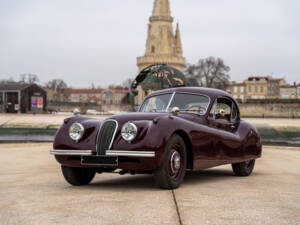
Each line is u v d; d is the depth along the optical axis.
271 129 32.22
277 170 7.46
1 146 14.59
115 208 3.34
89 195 4.00
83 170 4.94
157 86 12.39
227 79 77.06
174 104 5.52
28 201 3.74
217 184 4.97
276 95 114.50
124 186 4.78
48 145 15.71
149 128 4.27
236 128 6.11
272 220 3.01
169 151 4.32
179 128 4.46
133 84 13.23
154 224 2.85
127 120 4.45
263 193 4.25
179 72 12.31
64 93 152.62
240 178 5.89
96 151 4.43
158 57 60.78
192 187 4.62
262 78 117.69
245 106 63.94
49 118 42.22
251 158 6.31
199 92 5.64
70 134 4.61
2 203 3.67
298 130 31.47
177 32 66.06
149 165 4.19
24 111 71.12
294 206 3.57
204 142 4.90
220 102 5.81
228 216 3.10
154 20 61.72
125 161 4.26
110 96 145.38
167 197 3.86
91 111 80.19
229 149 5.57
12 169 7.25
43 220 2.97
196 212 3.22
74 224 2.85
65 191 4.34
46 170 7.02
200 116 5.32
